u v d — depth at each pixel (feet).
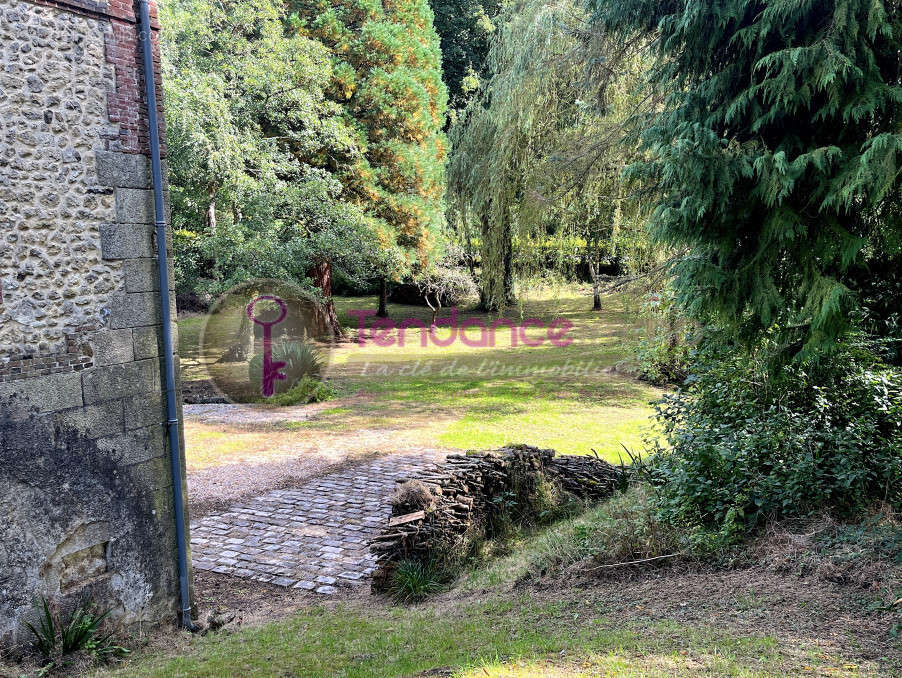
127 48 17.48
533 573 18.47
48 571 15.99
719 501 18.11
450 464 25.57
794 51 15.11
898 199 16.35
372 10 67.15
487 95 56.65
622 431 40.29
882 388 18.25
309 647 15.55
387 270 67.41
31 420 15.60
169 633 18.47
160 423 18.62
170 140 44.32
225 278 52.95
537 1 41.14
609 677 11.02
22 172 15.40
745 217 17.29
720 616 13.76
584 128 42.14
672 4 20.47
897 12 16.01
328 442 38.47
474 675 11.75
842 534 15.78
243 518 26.86
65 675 15.16
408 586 19.48
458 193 62.90
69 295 16.35
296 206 54.19
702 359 22.25
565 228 46.34
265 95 53.26
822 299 16.01
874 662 11.18
